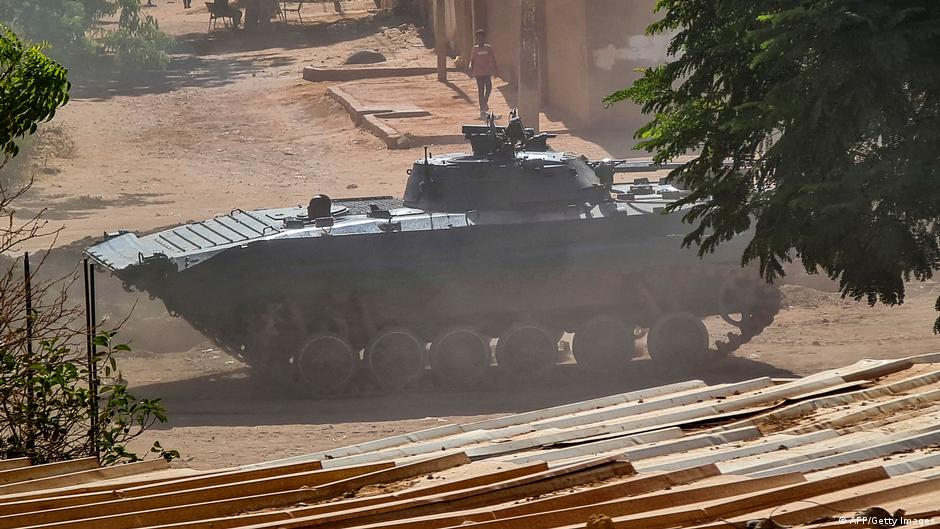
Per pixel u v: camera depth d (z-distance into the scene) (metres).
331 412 51.19
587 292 56.97
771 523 14.87
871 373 24.31
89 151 120.88
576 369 58.53
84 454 30.91
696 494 16.36
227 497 19.02
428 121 127.25
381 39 195.38
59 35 157.88
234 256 54.25
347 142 123.50
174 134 130.00
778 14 34.47
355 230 55.91
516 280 55.97
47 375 30.31
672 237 57.41
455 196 57.75
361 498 18.22
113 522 17.55
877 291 36.19
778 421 21.31
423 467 19.64
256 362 54.75
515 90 142.50
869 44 33.22
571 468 17.86
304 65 175.88
